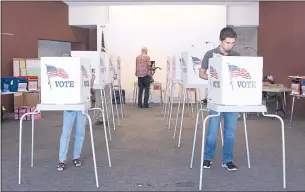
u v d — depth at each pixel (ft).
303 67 29.19
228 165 13.65
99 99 23.61
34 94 28.71
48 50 39.37
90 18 39.32
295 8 30.19
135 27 38.93
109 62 22.56
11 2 31.53
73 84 11.63
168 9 38.55
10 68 31.37
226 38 12.48
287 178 12.71
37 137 20.03
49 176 12.92
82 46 42.22
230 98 11.12
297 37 29.91
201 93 35.55
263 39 34.09
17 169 13.79
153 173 13.30
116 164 14.55
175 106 35.47
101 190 11.44
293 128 23.38
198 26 38.40
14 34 31.91
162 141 19.06
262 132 21.81
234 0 36.32
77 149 14.30
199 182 12.21
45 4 35.81
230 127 13.42
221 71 11.07
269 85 28.66
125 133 21.29
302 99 28.84
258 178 12.71
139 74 34.19
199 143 18.54
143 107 34.81
